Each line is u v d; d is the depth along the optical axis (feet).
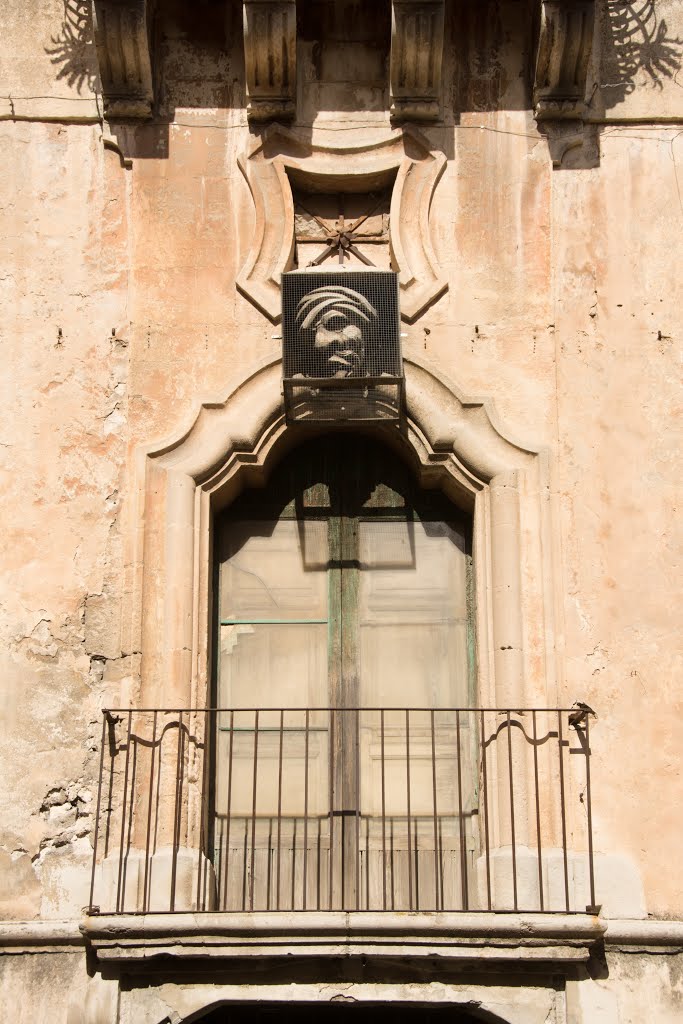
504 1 28.73
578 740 24.72
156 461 26.08
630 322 27.09
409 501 27.25
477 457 26.13
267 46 27.14
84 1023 22.88
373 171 27.96
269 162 27.91
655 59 28.58
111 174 27.84
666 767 24.70
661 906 23.91
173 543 25.57
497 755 24.64
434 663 26.50
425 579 26.89
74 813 24.34
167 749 24.52
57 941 23.40
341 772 25.72
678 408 26.61
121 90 27.94
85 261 27.32
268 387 26.58
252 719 26.17
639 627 25.40
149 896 23.67
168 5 28.66
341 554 26.96
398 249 27.48
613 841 24.26
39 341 26.84
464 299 27.22
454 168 28.04
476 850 25.27
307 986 23.04
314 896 25.13
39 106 28.14
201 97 28.37
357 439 27.50
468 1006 23.11
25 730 24.73
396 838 25.45
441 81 28.45
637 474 26.22
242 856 25.32
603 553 25.77
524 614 25.36
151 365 26.73
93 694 24.97
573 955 22.71
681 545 25.86
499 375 26.76
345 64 28.68
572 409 26.55
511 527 25.70
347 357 25.72
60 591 25.46
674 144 28.17
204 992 23.06
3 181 27.76
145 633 25.18
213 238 27.55
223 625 26.61
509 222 27.66
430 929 22.49
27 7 28.68
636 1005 23.15
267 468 26.89
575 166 27.99
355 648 26.48
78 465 26.16
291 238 27.53
